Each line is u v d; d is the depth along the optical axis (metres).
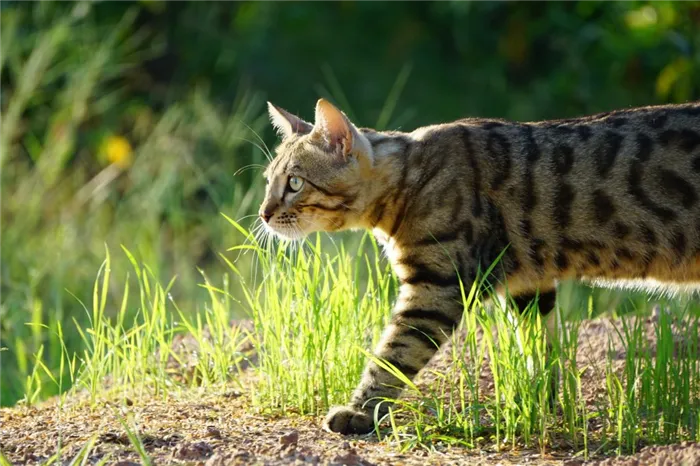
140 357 10.34
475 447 8.54
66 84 19.78
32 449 8.23
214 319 11.41
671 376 8.84
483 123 10.20
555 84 19.81
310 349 9.58
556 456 8.36
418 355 9.38
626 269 9.81
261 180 17.59
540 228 9.69
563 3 20.27
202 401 9.87
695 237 9.54
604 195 9.62
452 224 9.57
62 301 15.16
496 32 22.39
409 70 22.39
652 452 7.79
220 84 23.03
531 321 8.98
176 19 23.38
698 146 9.54
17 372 12.94
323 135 10.09
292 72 23.16
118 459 7.82
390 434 8.90
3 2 19.89
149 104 22.42
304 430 8.84
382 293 10.29
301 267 10.06
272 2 23.69
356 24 23.89
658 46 17.55
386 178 9.94
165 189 17.47
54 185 18.89
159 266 15.37
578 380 8.84
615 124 9.86
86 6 19.19
